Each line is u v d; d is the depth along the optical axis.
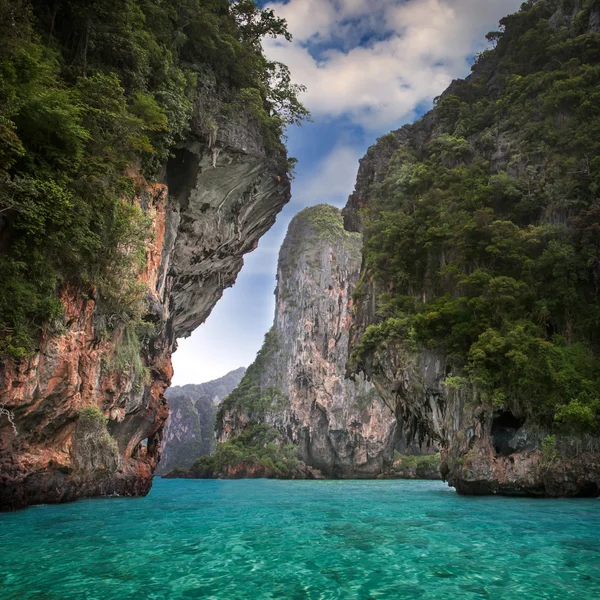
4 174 12.41
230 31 31.20
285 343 103.25
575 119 33.88
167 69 23.58
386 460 86.31
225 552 10.01
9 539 10.94
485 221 30.59
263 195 34.62
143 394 22.84
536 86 38.06
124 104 18.52
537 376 23.48
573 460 22.11
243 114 30.30
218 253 34.94
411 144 50.19
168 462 152.38
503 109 40.31
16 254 13.54
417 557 9.69
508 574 8.50
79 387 17.03
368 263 39.22
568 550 10.39
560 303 26.89
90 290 17.09
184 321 39.16
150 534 12.01
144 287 19.97
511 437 25.83
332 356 92.44
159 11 24.05
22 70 13.58
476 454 23.97
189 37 27.91
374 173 49.62
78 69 18.98
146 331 23.09
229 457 83.69
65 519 13.81
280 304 110.38
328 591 7.48
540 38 41.84
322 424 90.56
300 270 105.56
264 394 99.75
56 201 13.77
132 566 8.75
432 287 32.81
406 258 35.22
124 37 20.89
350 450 86.38
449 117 45.97
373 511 18.00
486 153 38.72
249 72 31.70
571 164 31.22
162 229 24.02
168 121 23.08
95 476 19.05
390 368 30.80
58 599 6.91
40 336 14.23
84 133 14.79
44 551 9.80
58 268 15.33
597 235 27.45
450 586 7.79
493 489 23.42
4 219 13.16
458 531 12.88
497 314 26.56
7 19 13.52
